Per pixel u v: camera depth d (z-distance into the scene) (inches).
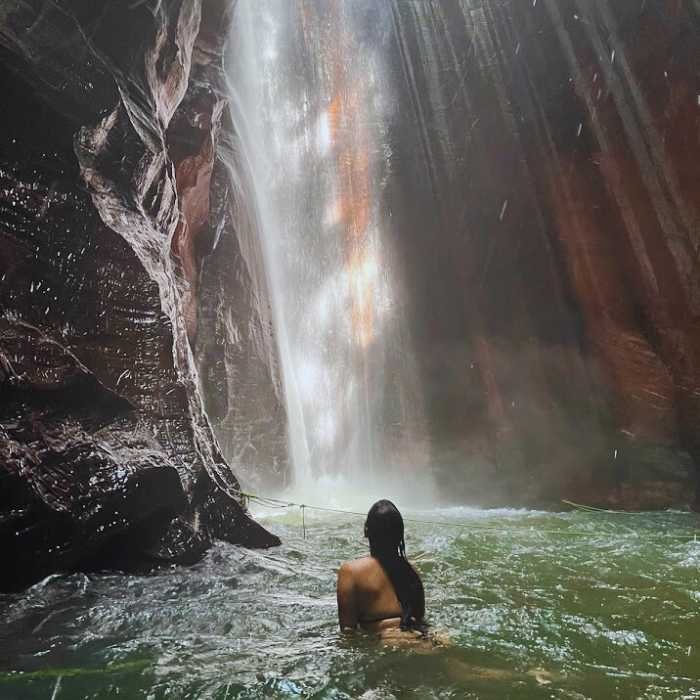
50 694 121.5
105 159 295.9
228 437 600.7
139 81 343.6
